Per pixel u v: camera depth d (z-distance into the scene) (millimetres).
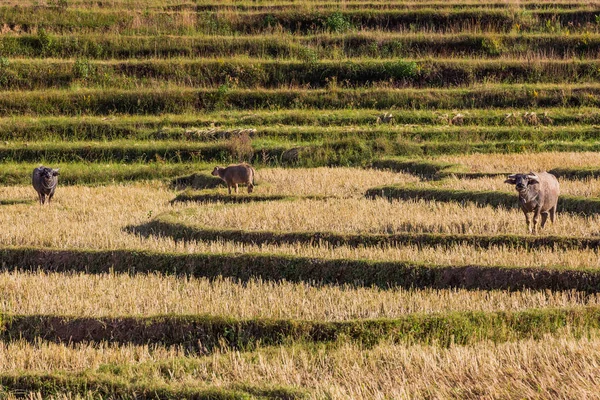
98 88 141250
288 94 138125
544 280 52656
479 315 45938
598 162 96375
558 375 35375
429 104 135375
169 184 103375
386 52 153125
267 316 48156
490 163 99250
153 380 38812
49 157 117062
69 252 63250
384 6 170625
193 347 46344
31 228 71562
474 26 161000
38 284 55625
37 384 39062
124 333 47656
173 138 123375
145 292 53562
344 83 144250
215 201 85750
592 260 55594
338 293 52219
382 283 55844
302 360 40844
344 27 162375
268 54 154250
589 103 133500
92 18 166125
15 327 48719
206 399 36812
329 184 92375
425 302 49375
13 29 160375
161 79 144375
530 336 44500
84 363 42875
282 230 67062
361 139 117312
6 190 98625
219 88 137625
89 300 52062
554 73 143750
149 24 165625
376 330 45062
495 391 34562
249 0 181250
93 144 119625
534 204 62000
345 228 67625
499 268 53812
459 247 60500
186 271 60188
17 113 133125
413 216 70000
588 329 45281
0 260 63906
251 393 36844
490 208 72312
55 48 153500
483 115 128125
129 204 86500
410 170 101750
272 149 115562
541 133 120000
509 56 151000
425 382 36688
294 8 170125
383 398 35188
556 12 164000
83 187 101438
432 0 173500
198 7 175875
